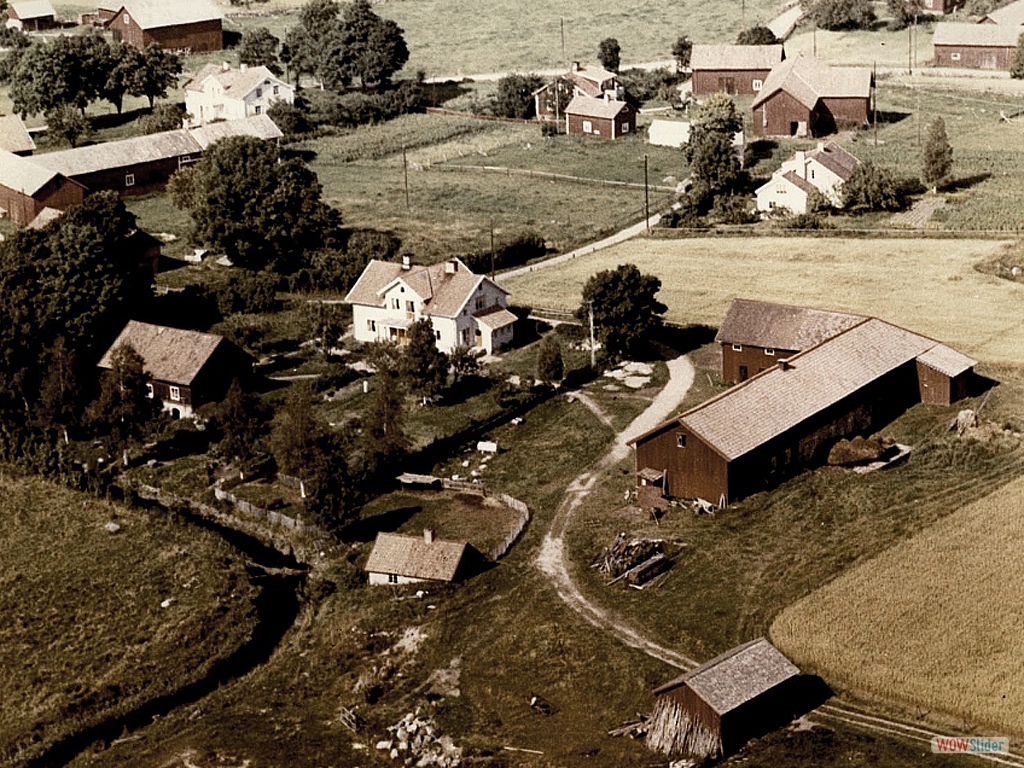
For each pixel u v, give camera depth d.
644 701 75.06
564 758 70.94
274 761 73.50
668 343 125.94
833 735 70.50
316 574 93.38
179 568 93.62
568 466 104.25
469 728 74.81
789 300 133.25
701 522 93.62
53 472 107.62
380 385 109.56
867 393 104.25
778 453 98.00
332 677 81.94
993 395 108.81
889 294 133.25
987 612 78.44
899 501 92.69
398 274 129.75
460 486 102.56
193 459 110.50
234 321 134.75
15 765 74.88
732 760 69.50
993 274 137.25
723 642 79.56
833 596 81.69
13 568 95.06
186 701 80.94
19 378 117.12
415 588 89.25
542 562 90.88
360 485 102.12
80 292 121.31
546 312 133.88
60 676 82.75
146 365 118.81
